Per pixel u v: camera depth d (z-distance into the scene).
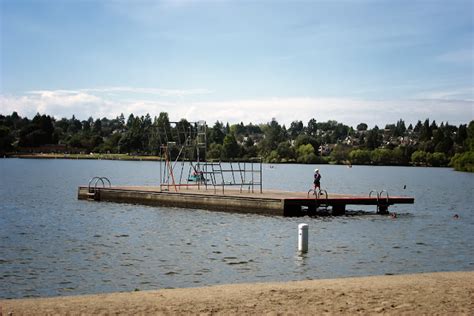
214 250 27.33
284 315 12.76
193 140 60.31
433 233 34.78
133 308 13.13
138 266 23.47
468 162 157.00
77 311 12.81
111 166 168.25
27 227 34.56
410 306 13.65
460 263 25.58
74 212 42.66
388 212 44.41
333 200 41.62
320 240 30.84
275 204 40.22
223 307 13.34
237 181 98.69
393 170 193.38
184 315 12.67
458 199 64.56
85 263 23.94
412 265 24.91
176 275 21.97
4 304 13.44
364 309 13.34
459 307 13.61
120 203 49.38
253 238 31.00
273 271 22.89
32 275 21.75
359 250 28.14
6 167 143.88
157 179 99.38
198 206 44.34
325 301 14.03
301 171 166.50
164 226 35.34
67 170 131.75
